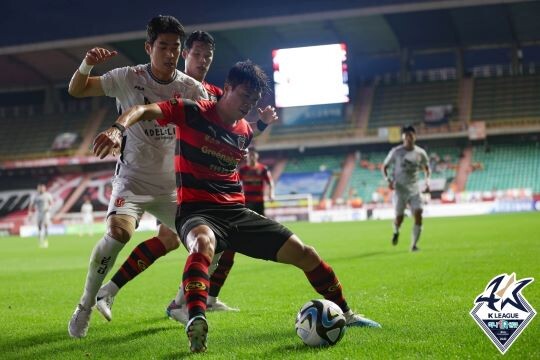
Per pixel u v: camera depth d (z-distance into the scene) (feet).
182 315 19.35
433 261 37.96
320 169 151.33
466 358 13.20
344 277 31.71
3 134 168.96
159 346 15.92
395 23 138.00
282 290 28.25
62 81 172.14
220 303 22.45
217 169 16.02
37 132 167.73
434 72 165.89
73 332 17.93
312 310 14.84
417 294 24.20
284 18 129.90
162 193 19.07
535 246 45.42
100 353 15.39
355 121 153.28
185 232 15.30
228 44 145.89
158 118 15.39
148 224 132.16
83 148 159.02
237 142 16.26
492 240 53.83
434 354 13.58
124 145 18.97
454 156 145.28
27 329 19.81
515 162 140.05
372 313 19.76
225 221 15.74
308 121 155.63
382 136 144.56
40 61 154.40
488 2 120.47
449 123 146.00
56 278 39.45
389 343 14.80
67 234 133.49
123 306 24.89
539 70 162.50
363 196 139.95
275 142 150.92
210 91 20.84
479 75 163.43
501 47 155.43
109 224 18.13
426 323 17.49
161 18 18.69
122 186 18.75
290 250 15.93
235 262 45.62
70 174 164.35
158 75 19.30
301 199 136.05
